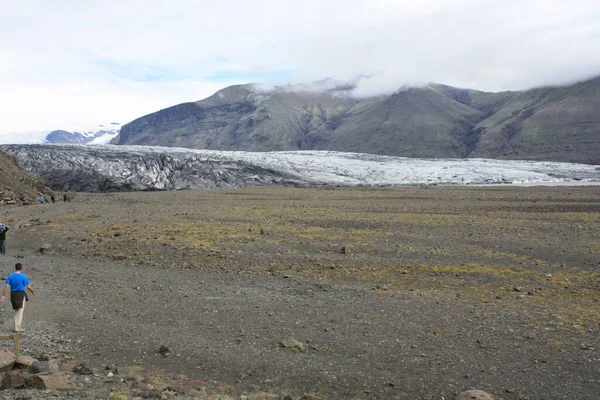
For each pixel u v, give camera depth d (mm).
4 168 71500
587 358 10945
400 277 19734
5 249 29047
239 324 13938
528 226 33250
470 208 49500
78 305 16156
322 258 23375
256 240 28453
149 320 14438
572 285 17828
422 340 12391
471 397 8852
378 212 46000
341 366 10875
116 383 9273
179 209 51844
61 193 84438
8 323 14219
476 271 20328
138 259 24500
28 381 8805
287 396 8984
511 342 12094
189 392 8992
